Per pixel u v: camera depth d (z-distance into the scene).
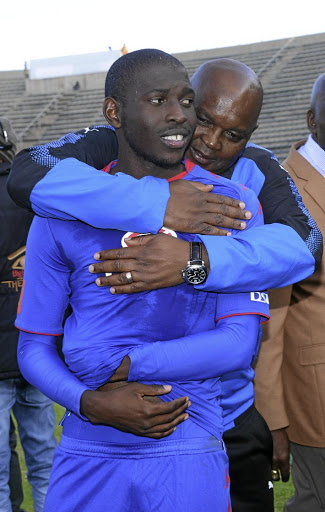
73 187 1.42
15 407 2.96
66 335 1.47
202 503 1.38
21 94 19.45
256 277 1.42
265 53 19.23
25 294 1.53
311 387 2.32
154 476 1.37
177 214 1.43
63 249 1.46
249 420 1.88
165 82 1.41
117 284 1.40
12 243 2.76
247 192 1.55
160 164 1.46
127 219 1.40
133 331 1.42
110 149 1.69
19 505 3.14
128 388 1.38
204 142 1.76
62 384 1.45
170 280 1.39
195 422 1.43
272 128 15.54
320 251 1.63
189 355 1.38
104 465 1.41
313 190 2.35
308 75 17.50
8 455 2.80
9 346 2.74
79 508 1.43
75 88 19.11
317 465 2.40
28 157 1.58
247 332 1.45
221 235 1.45
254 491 1.90
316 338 2.30
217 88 1.73
